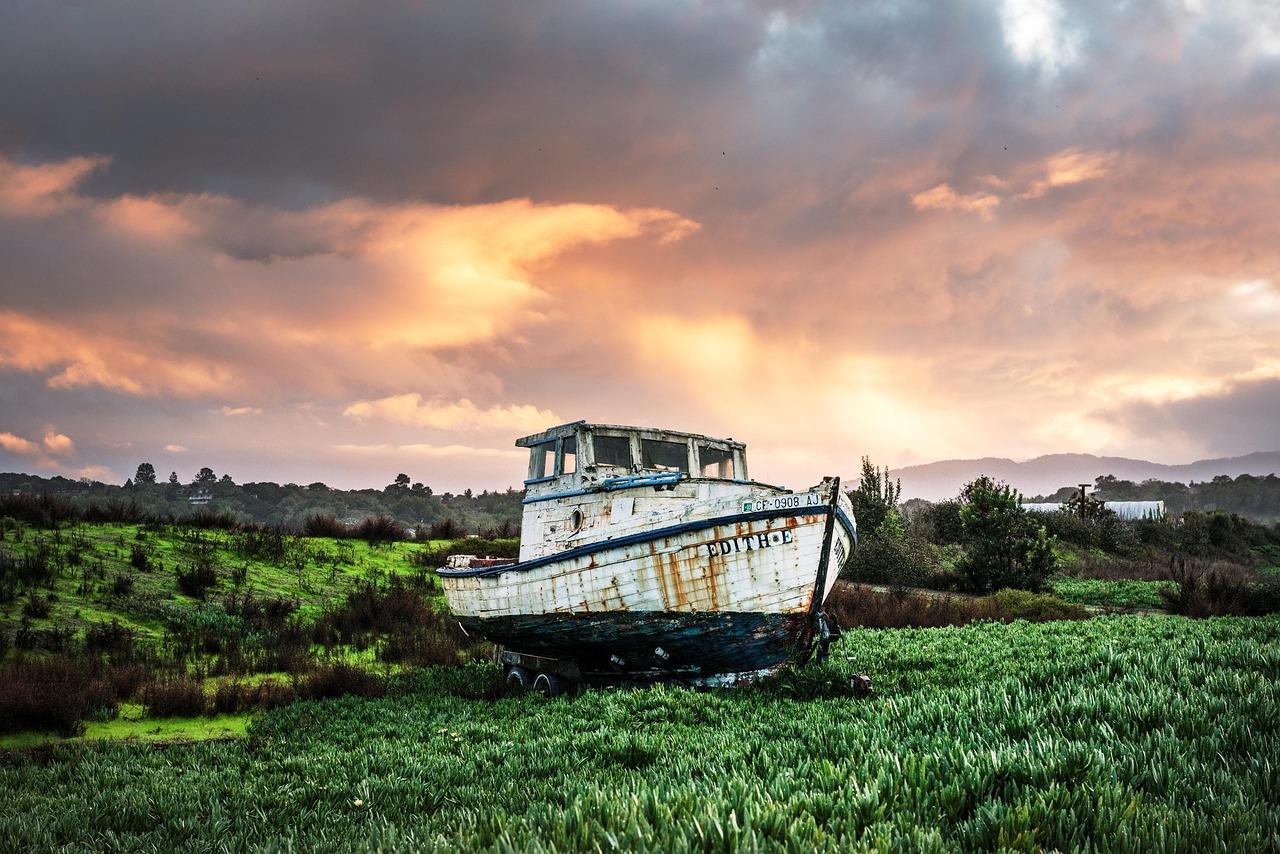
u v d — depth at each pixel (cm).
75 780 902
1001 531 3156
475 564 1725
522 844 416
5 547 2131
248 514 12712
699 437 1580
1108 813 446
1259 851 402
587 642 1345
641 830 417
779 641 1248
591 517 1408
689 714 1039
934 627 2098
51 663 1320
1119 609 2702
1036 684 934
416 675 1606
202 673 1527
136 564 2222
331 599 2291
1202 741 582
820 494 1220
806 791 512
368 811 704
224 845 617
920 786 507
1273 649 969
